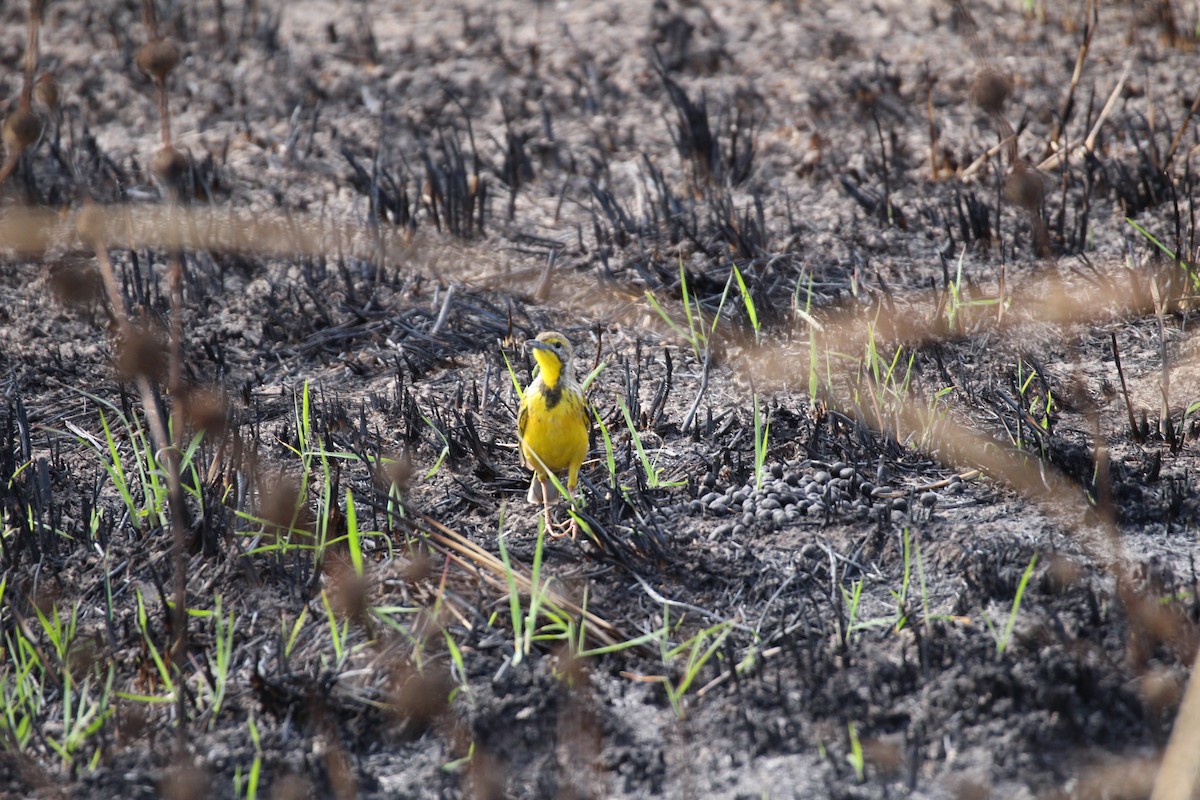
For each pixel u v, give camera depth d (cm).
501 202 1553
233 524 942
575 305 1313
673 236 1413
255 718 766
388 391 1169
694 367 1180
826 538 902
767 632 814
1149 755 682
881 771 691
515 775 714
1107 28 1902
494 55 1969
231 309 1328
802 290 1293
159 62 684
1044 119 1627
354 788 704
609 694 771
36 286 1359
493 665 792
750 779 698
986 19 1986
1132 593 785
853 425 1041
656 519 933
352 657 805
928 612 816
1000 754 689
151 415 762
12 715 748
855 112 1697
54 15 2214
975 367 1135
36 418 1129
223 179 1580
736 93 1773
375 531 918
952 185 1499
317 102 1825
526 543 914
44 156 1661
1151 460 952
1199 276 1193
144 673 798
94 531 940
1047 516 913
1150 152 1485
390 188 1553
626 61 1928
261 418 1126
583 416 932
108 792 708
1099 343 1164
